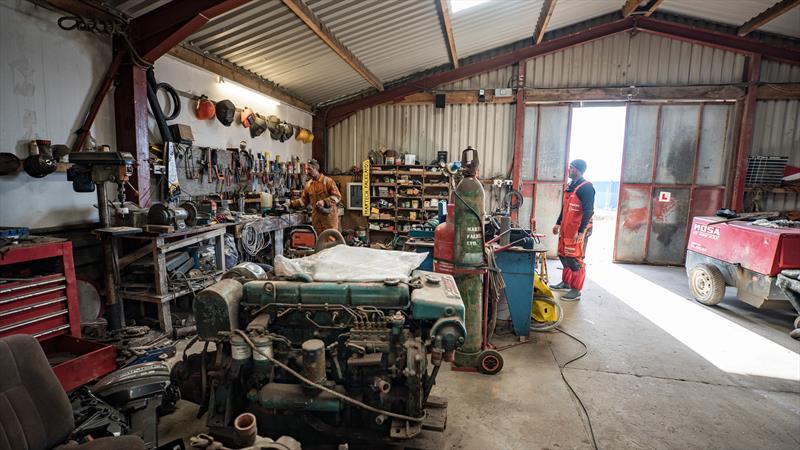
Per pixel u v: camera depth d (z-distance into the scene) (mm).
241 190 4906
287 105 6090
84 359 1946
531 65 6270
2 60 2547
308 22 3828
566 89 6125
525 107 6352
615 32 5945
